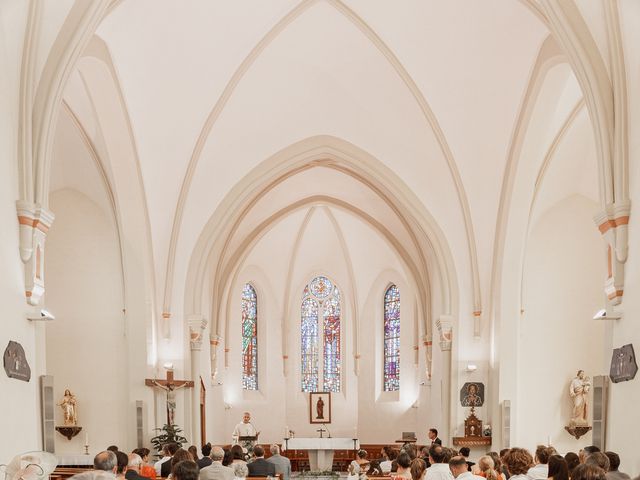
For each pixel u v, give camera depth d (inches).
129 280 681.0
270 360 1063.0
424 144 700.0
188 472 227.3
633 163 379.6
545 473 325.7
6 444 331.6
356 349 1071.0
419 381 999.6
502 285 705.6
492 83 621.9
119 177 652.1
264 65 641.6
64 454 644.1
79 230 692.1
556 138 671.8
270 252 1049.5
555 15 407.2
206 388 793.6
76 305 684.1
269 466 486.3
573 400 740.7
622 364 373.7
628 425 366.9
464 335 733.3
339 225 1031.0
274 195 905.5
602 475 185.6
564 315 749.9
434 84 637.9
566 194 757.3
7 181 351.9
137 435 665.0
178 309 716.0
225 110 668.1
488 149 677.3
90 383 676.7
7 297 343.6
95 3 397.4
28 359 366.9
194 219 717.9
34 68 377.7
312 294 1096.8
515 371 703.1
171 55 588.1
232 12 567.5
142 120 631.8
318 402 1066.1
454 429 724.7
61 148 654.5
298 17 593.9
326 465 902.4
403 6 573.6
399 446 853.8
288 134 717.3
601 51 401.4
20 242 363.9
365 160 727.7
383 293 1079.6
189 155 677.3
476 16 563.8
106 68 545.3
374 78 659.4
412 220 837.8
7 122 354.3
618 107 389.7
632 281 374.0
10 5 348.2
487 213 713.6
